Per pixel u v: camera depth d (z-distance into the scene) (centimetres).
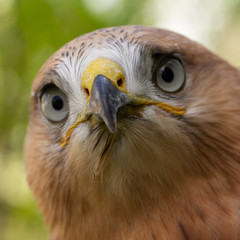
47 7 98
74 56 81
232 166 81
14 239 117
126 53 81
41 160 84
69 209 83
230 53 110
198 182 81
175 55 81
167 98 81
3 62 100
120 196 82
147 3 98
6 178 117
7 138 105
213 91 82
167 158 81
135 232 82
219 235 81
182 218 81
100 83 79
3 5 101
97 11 98
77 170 82
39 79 83
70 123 82
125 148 80
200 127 81
